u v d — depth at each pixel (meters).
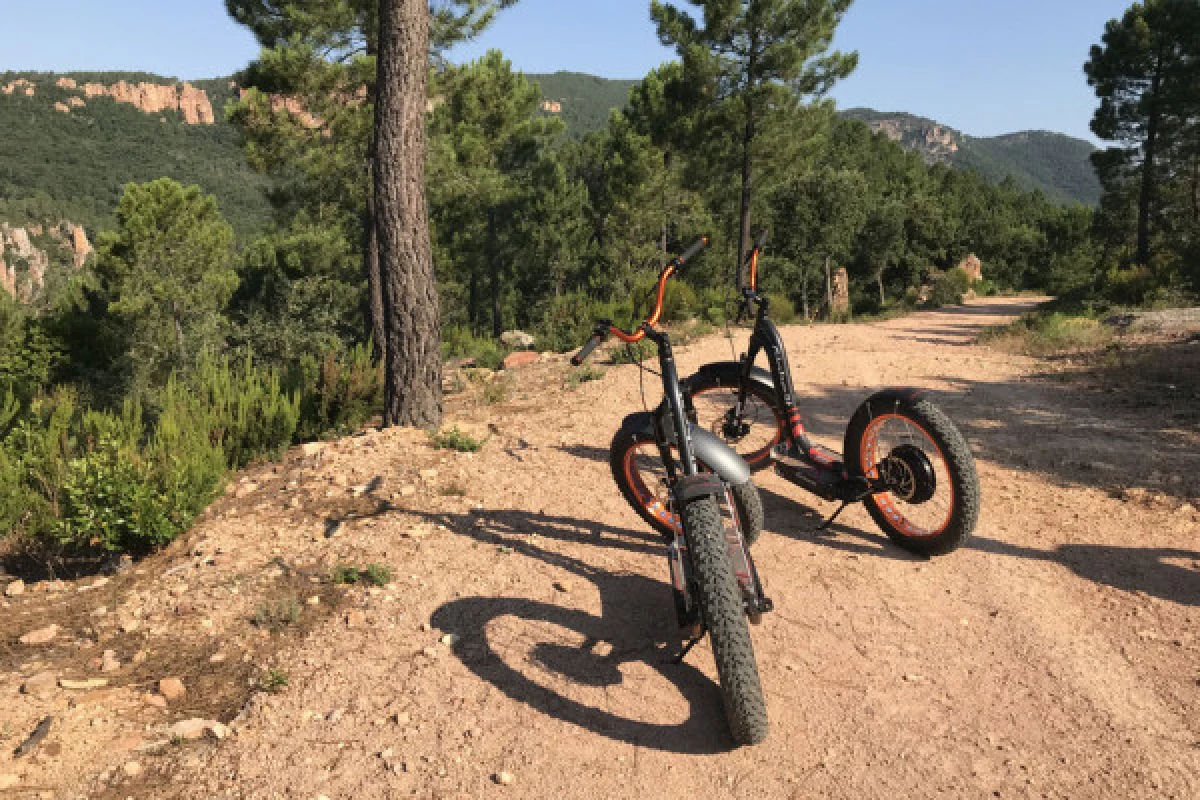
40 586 4.46
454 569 4.32
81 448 5.93
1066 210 94.06
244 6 19.14
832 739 2.96
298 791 2.70
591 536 4.74
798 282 44.00
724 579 2.84
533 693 3.24
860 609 3.88
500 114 31.92
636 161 35.03
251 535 4.91
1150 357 10.12
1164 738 2.89
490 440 6.79
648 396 8.24
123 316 24.75
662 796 2.68
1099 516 4.92
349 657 3.50
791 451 4.60
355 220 27.08
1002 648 3.52
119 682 3.35
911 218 67.50
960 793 2.66
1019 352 12.06
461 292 38.81
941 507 5.02
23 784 2.71
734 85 31.94
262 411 7.03
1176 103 38.78
